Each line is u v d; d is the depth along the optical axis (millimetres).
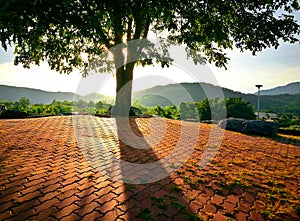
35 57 9484
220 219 2734
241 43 9508
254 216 2838
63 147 5676
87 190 3340
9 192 3154
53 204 2900
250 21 8750
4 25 3512
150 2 4820
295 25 8711
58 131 7746
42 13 3762
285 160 5352
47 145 5793
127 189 3436
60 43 7848
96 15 4453
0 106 13234
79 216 2658
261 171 4484
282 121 18484
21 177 3682
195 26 6398
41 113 16766
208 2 5953
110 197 3156
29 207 2803
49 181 3584
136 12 4730
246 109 17641
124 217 2672
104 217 2656
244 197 3336
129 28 12164
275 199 3307
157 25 11156
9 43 3949
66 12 4098
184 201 3131
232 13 7434
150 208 2898
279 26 8742
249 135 8922
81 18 4344
